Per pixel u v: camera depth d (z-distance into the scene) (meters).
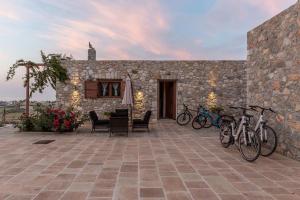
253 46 6.95
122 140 7.59
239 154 5.65
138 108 12.76
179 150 6.10
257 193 3.25
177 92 12.82
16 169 4.37
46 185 3.55
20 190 3.36
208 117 10.95
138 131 9.71
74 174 4.07
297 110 4.97
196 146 6.64
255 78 6.81
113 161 4.96
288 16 5.30
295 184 3.60
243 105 12.89
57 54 11.76
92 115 9.05
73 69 12.70
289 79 5.26
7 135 8.52
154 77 12.79
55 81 11.73
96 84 12.69
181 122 12.39
